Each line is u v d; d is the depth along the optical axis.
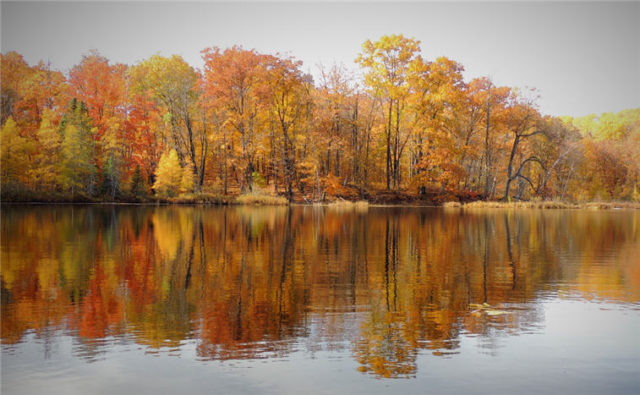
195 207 48.22
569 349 7.26
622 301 10.23
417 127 59.44
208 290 11.05
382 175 71.88
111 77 64.06
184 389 5.79
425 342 7.53
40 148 53.50
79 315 8.88
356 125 61.84
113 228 25.09
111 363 6.58
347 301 10.13
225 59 56.03
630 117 102.25
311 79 65.00
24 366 6.46
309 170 61.19
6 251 16.92
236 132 60.50
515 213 44.34
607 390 5.88
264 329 8.14
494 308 9.63
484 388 5.89
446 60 59.28
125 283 11.74
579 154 66.81
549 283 12.08
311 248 18.30
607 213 45.22
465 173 61.03
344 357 6.87
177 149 63.75
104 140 58.22
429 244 19.77
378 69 59.22
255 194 55.50
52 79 65.44
